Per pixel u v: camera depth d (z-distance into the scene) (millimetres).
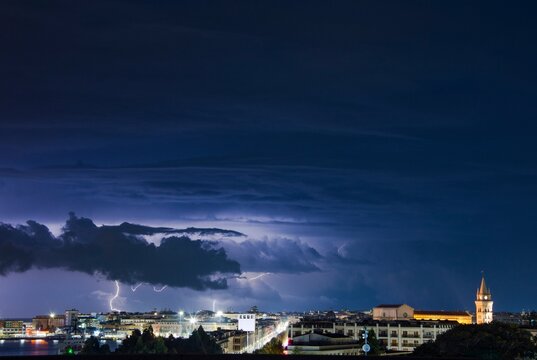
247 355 54312
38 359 50656
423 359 57781
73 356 51656
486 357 119625
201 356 53844
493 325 134250
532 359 128375
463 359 57625
